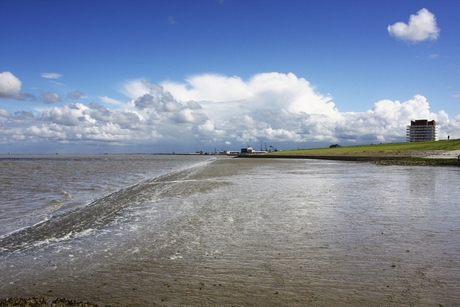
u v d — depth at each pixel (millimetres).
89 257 8414
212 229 10906
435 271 6832
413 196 17125
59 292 6359
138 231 11000
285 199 17000
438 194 17750
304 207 14539
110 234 10734
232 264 7547
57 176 37219
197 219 12547
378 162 55625
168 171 46031
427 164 47656
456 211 13031
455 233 9727
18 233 11219
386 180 25906
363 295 5832
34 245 9680
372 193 18594
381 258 7676
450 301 5562
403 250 8211
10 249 9328
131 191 22125
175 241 9617
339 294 5895
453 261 7387
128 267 7582
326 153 118750
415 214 12523
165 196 19219
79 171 47656
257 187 22859
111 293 6227
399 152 79750
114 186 25812
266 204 15562
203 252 8492
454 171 35406
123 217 13422
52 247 9414
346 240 9203
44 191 22859
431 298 5680
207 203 16234
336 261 7547
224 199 17422
